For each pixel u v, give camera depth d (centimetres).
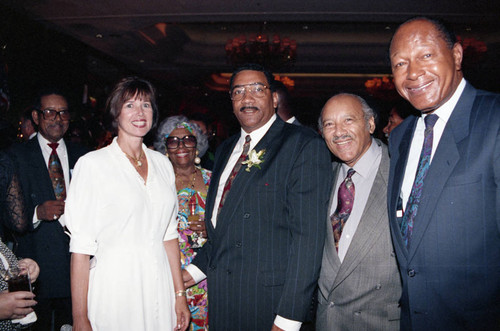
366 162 193
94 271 185
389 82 1237
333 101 194
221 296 199
